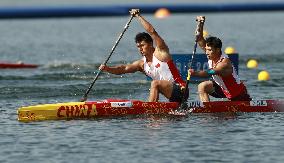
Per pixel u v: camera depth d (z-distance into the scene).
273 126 38.94
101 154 32.44
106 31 140.75
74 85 56.53
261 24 159.75
